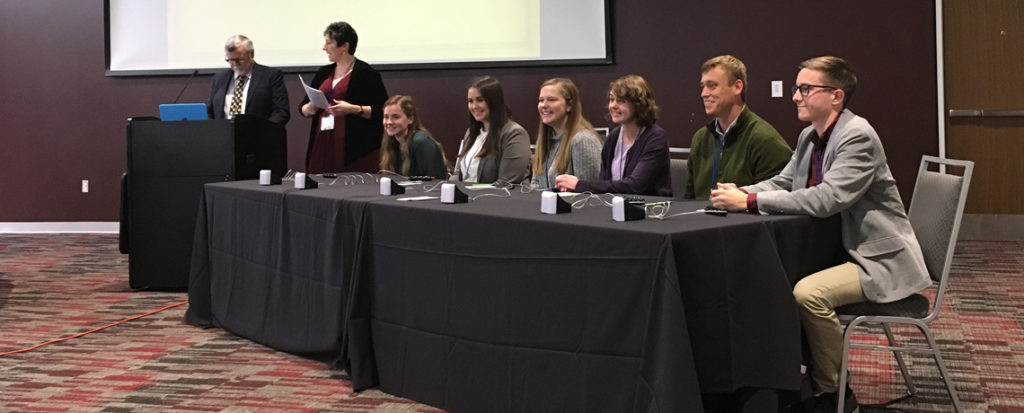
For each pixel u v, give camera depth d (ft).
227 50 16.85
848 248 7.72
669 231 6.40
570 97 11.59
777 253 6.97
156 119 15.20
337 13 21.75
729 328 6.66
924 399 8.82
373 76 17.30
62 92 23.34
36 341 11.57
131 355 10.82
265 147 15.42
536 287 7.36
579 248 6.98
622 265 6.65
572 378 7.11
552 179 11.70
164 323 12.61
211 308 12.36
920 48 19.27
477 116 12.32
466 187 11.05
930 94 19.30
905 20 19.30
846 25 19.56
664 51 20.43
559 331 7.20
